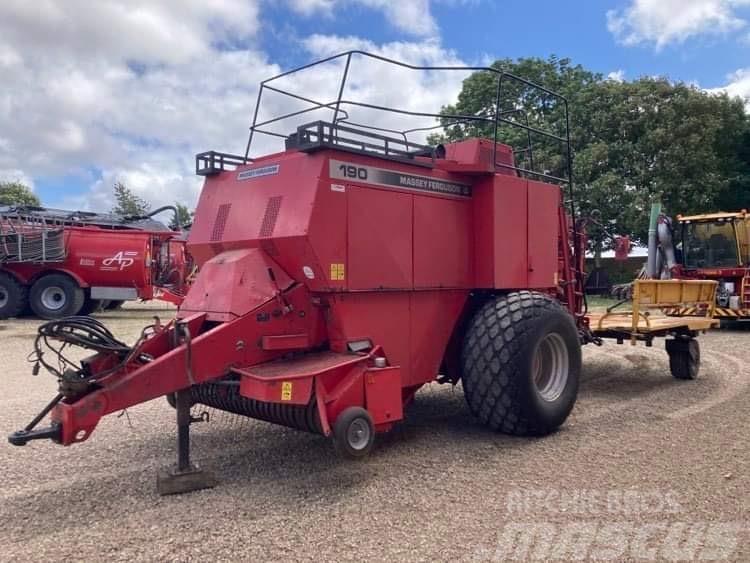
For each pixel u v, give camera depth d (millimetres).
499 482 4695
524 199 6371
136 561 3533
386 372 5004
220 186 5957
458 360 6328
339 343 5172
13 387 8469
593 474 4844
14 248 16109
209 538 3814
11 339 13047
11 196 49844
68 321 4465
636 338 7918
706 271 15281
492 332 5707
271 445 5672
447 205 5914
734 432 6012
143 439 5918
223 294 5023
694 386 8391
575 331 6168
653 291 8133
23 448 5660
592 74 27719
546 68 26672
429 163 5719
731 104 30266
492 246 6027
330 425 4680
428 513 4148
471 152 6285
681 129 25375
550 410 5844
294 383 4461
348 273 5094
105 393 4258
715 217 15211
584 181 25062
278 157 5555
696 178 25797
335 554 3592
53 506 4336
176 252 18203
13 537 3859
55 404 4395
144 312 19328
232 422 6477
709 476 4770
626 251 8250
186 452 4664
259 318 4891
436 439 5840
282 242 4996
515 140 24047
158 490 4543
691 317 9523
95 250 16500
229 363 4746
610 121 25891
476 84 25562
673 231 15516
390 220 5410
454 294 6027
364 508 4246
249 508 4266
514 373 5621
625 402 7387
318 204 4895
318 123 4859
